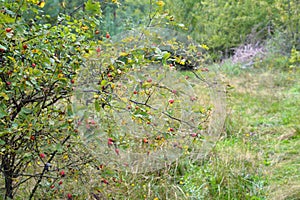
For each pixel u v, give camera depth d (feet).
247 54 37.88
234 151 13.96
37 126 6.68
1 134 6.34
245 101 23.38
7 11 5.95
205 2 43.47
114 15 20.03
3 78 6.64
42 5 6.64
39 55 6.72
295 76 30.42
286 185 12.17
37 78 6.89
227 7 43.78
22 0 6.33
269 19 42.60
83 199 8.15
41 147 7.12
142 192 10.23
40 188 8.05
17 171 7.93
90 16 7.10
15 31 6.49
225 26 42.96
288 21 38.11
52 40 7.30
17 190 8.84
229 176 11.94
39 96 7.57
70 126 6.82
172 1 42.68
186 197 10.55
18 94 7.14
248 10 43.62
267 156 14.83
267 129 18.29
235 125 17.78
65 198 8.00
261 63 35.63
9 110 7.38
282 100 23.67
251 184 12.03
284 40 37.78
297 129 17.46
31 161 7.87
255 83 28.60
